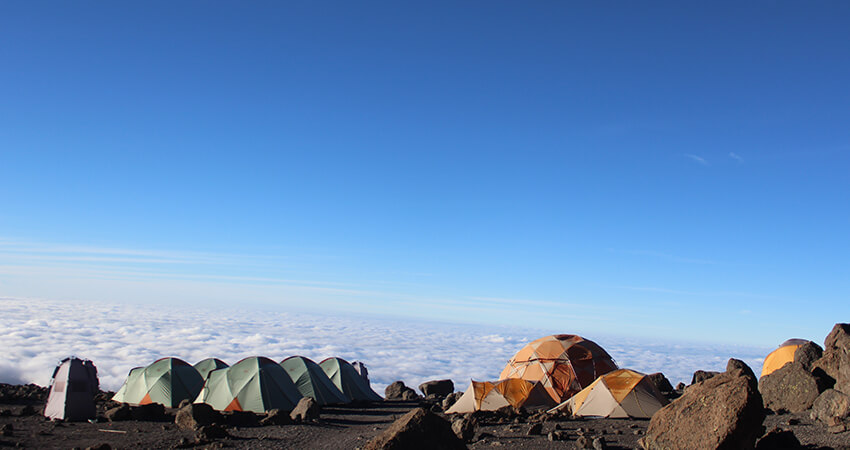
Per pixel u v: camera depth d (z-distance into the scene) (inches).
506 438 661.9
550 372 1147.9
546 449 579.8
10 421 807.7
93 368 884.0
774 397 728.3
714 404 419.5
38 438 669.9
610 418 826.8
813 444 505.7
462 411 966.4
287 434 748.0
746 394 406.9
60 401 840.9
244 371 1074.7
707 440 409.1
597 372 1159.0
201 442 662.5
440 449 414.6
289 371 1273.4
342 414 1043.3
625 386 861.2
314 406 912.9
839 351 695.7
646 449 450.6
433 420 429.7
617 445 585.6
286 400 1054.4
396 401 1363.2
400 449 402.3
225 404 1023.6
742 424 400.8
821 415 610.2
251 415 925.8
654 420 457.4
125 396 1105.4
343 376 1370.6
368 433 765.3
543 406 976.9
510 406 933.8
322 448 638.5
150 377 1112.8
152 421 858.8
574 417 851.4
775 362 968.3
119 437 695.7
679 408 445.4
